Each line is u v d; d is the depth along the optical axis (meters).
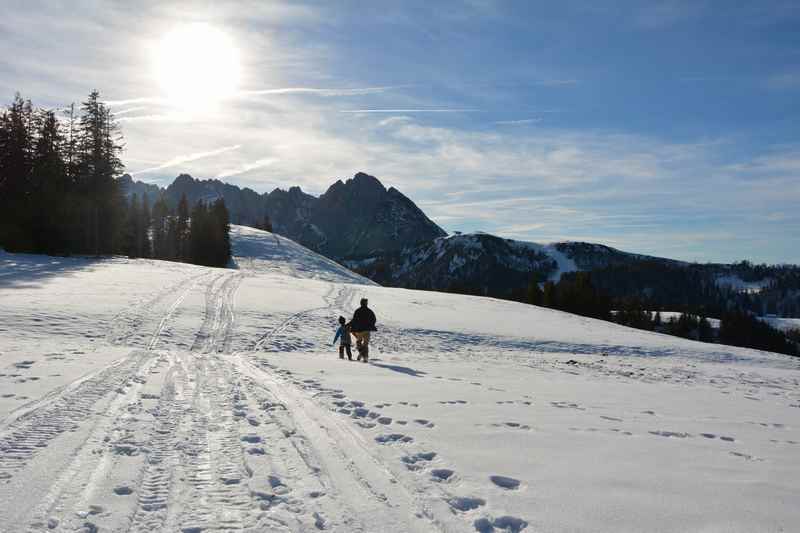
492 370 16.73
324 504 4.27
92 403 7.55
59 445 5.53
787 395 15.63
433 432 6.61
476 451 5.77
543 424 7.30
